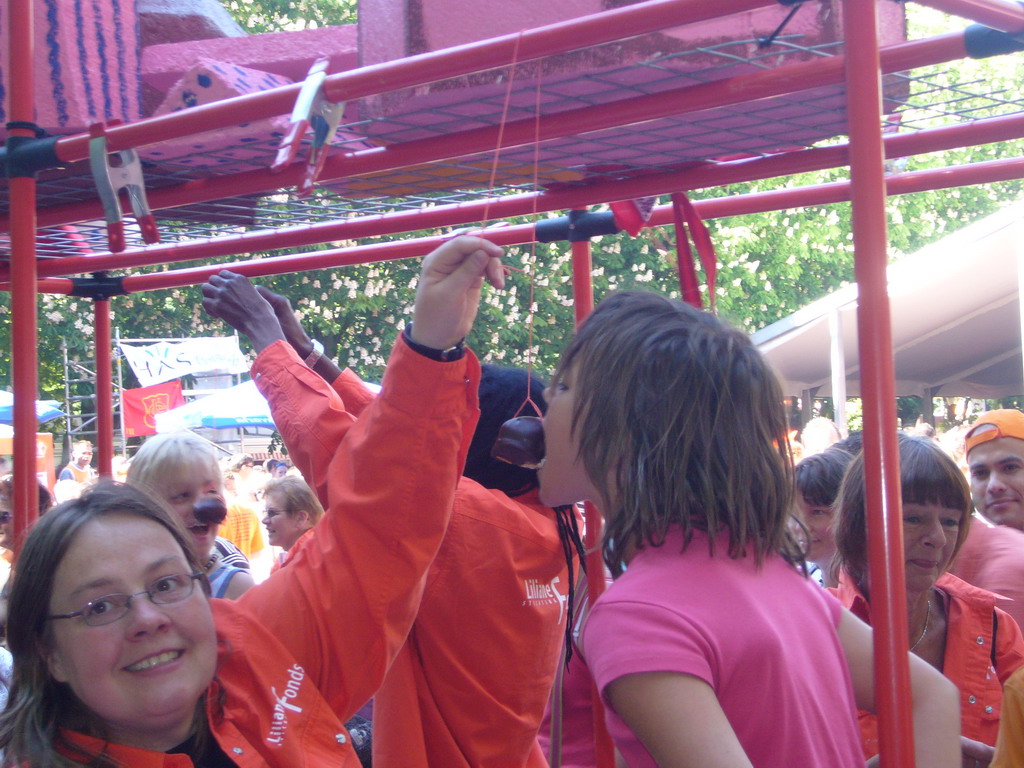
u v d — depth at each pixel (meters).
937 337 11.38
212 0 2.52
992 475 3.11
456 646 1.73
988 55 1.61
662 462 1.25
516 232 2.60
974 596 2.33
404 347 1.35
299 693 1.36
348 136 2.05
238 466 9.60
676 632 1.16
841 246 16.19
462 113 1.76
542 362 13.91
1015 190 17.00
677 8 1.40
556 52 1.49
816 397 13.62
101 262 2.86
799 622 1.29
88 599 1.25
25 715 1.27
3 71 2.03
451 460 1.39
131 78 2.15
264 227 2.95
